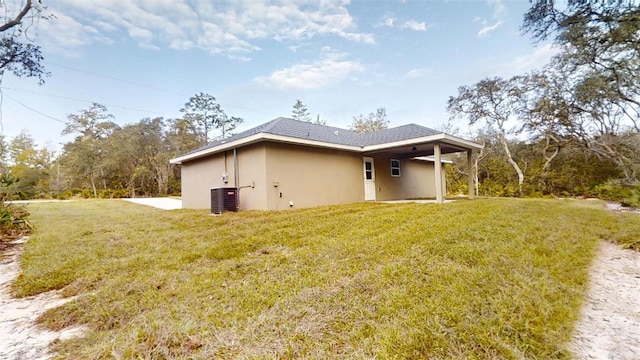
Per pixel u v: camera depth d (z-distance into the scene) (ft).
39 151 118.73
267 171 30.27
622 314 8.89
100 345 6.91
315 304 8.57
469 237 15.40
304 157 33.99
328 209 28.99
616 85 39.17
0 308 9.73
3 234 22.90
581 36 21.30
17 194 31.94
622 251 15.61
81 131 104.01
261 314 8.10
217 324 7.61
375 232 17.63
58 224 27.04
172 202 59.06
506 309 8.04
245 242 16.49
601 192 46.62
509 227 17.70
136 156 101.35
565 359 6.50
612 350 7.07
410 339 6.70
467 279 10.02
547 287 9.64
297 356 6.25
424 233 16.35
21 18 27.43
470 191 41.81
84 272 12.56
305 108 128.57
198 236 18.90
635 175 45.88
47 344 7.42
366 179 42.24
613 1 18.38
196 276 11.48
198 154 38.11
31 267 13.62
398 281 10.04
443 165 62.08
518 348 6.57
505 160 74.59
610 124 52.06
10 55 28.94
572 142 58.18
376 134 45.37
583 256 13.57
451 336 6.82
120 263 13.38
